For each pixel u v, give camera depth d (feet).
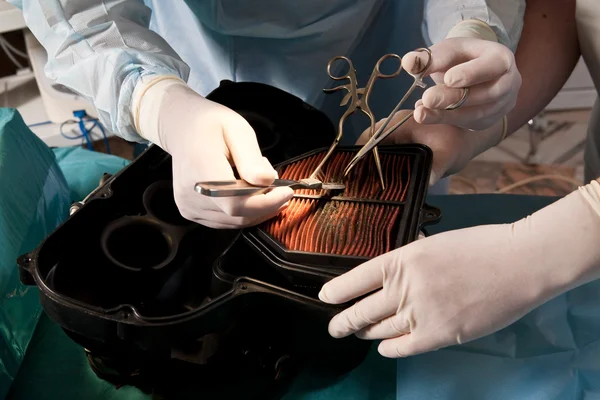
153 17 4.10
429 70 2.67
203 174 2.43
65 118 5.57
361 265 2.23
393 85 4.37
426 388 2.72
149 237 2.69
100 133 5.72
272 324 2.46
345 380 2.79
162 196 2.84
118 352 2.43
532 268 2.39
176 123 2.66
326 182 2.57
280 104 3.33
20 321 2.86
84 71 2.93
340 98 4.31
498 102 2.84
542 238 2.41
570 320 2.98
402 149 2.71
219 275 2.32
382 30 4.18
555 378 2.74
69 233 2.52
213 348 2.39
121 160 4.21
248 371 2.61
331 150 2.63
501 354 2.85
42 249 2.37
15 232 2.94
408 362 2.83
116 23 2.98
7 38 5.81
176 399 2.58
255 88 3.32
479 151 3.39
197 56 4.13
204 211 2.47
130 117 2.97
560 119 7.29
